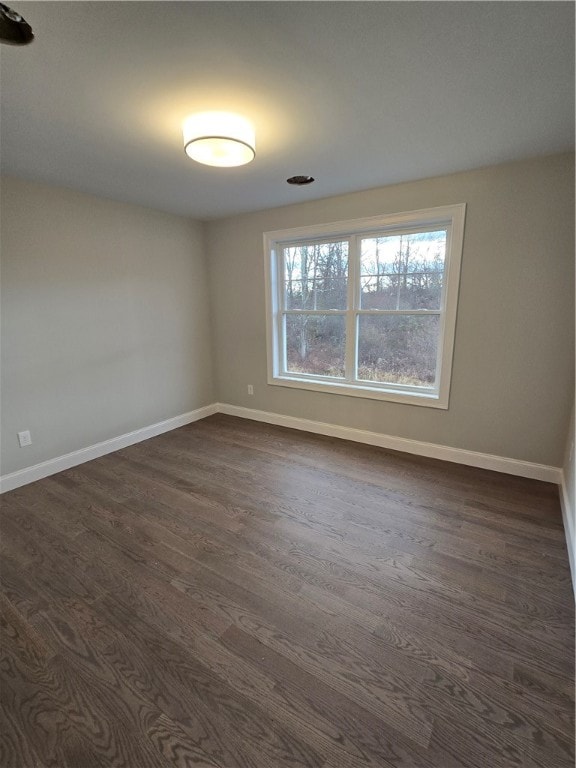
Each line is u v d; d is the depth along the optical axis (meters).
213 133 1.76
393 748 1.15
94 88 1.55
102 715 1.25
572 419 2.46
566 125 1.93
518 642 1.50
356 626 1.58
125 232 3.37
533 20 1.19
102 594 1.77
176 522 2.33
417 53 1.35
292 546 2.10
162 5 1.11
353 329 3.48
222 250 4.07
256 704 1.28
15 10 1.12
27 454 2.86
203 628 1.58
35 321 2.82
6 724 1.23
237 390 4.39
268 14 1.16
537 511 2.40
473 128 1.96
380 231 3.20
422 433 3.23
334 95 1.63
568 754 1.13
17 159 2.28
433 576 1.86
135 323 3.55
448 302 2.85
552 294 2.52
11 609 1.69
